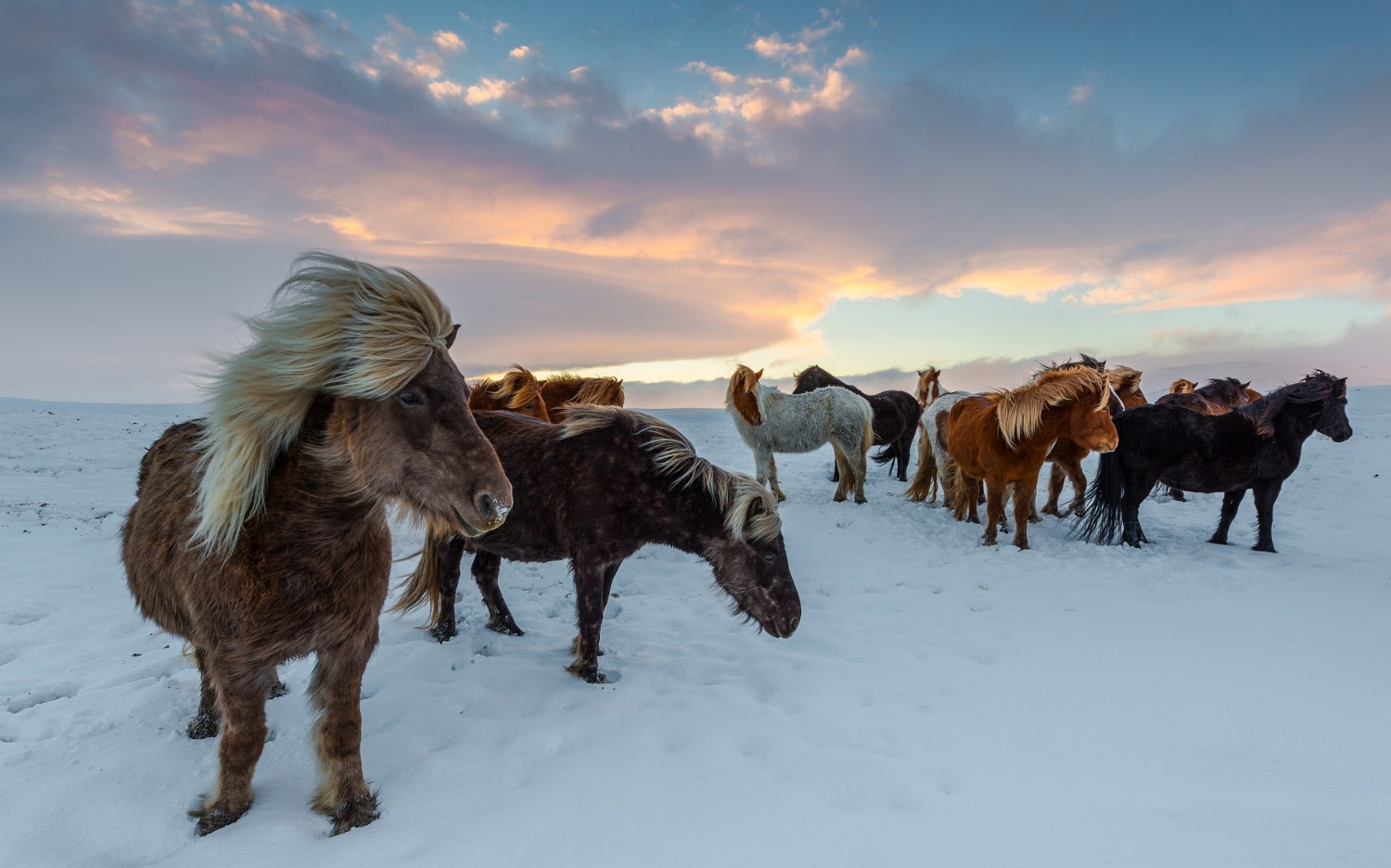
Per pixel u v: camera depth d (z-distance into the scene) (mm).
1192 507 11430
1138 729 3820
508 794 3084
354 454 2527
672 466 4398
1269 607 5996
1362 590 6539
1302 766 3365
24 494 10523
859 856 2654
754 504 4406
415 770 3277
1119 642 5242
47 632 5309
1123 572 7316
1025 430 8156
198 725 3482
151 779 3082
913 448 16656
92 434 18203
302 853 2609
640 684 4461
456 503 2537
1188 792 3162
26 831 2699
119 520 8984
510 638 5297
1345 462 16047
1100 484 8789
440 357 2584
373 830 2775
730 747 3613
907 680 4633
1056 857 2670
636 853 2643
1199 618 5754
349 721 2838
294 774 3160
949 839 2783
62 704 3961
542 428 4707
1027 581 7090
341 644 2777
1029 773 3367
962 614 6098
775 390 11195
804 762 3428
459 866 2553
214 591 2572
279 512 2555
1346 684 4355
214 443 2533
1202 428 8281
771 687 4543
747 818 2895
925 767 3455
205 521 2457
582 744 3596
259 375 2438
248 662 2641
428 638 5199
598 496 4348
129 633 5285
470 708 4016
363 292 2455
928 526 9727
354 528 2678
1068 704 4188
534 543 4613
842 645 5379
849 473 11156
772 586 4473
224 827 2752
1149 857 2672
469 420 2586
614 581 7281
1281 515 10750
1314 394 7945
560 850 2658
